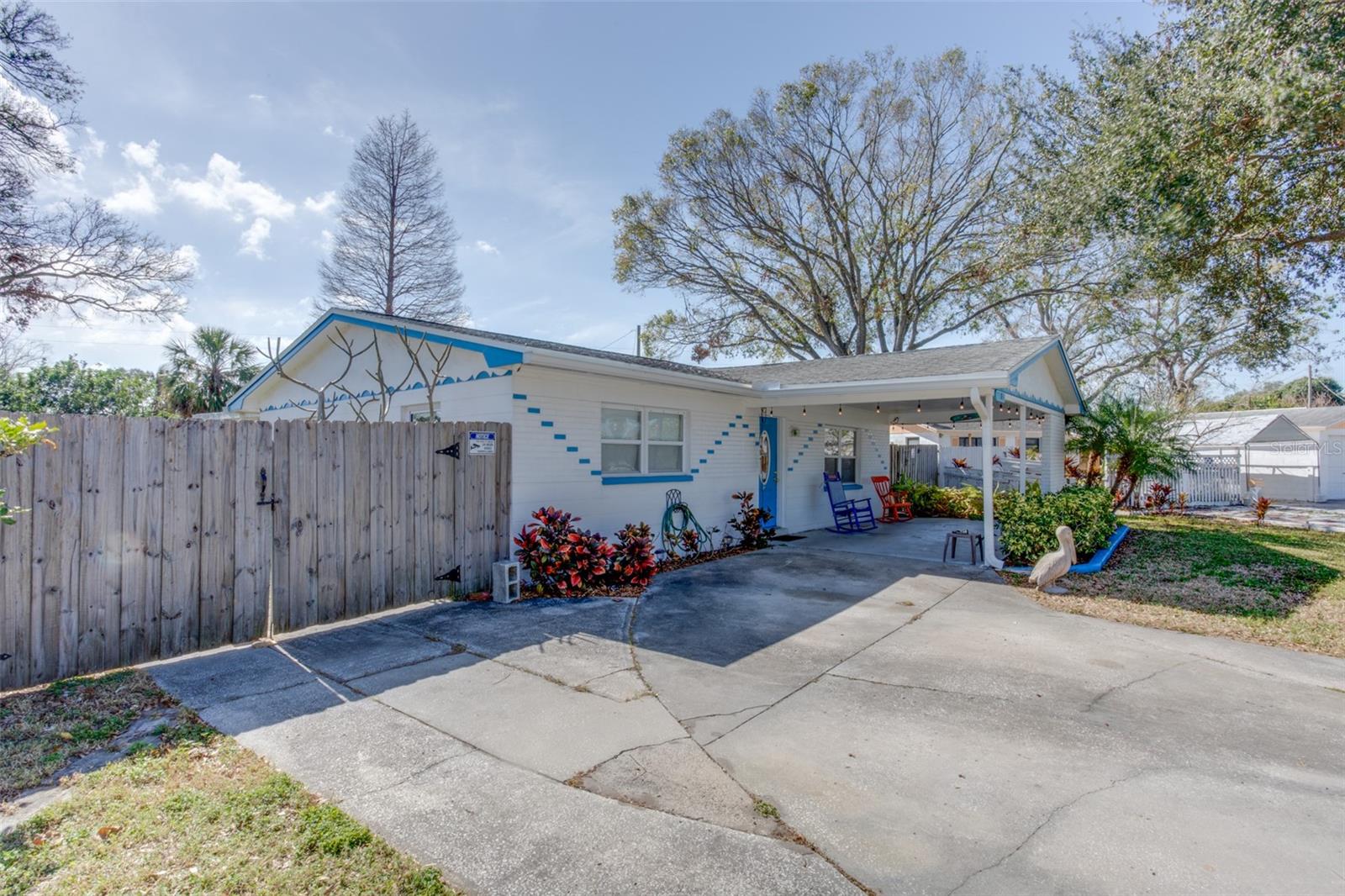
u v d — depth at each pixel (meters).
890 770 3.13
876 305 23.44
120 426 4.42
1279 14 6.79
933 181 21.92
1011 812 2.77
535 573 6.73
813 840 2.55
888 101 21.33
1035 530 8.50
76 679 4.18
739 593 6.94
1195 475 18.44
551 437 7.38
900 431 26.84
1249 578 7.60
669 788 2.93
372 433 5.82
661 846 2.48
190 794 2.76
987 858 2.45
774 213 23.34
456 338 7.25
